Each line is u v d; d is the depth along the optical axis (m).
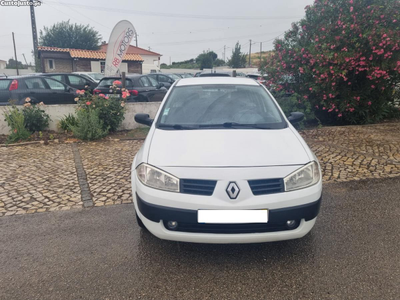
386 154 5.95
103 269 2.69
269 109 3.67
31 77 9.59
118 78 10.45
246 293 2.38
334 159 5.69
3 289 2.46
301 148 2.91
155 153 2.83
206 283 2.50
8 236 3.25
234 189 2.46
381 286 2.43
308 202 2.58
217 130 3.21
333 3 8.35
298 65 8.61
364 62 7.79
